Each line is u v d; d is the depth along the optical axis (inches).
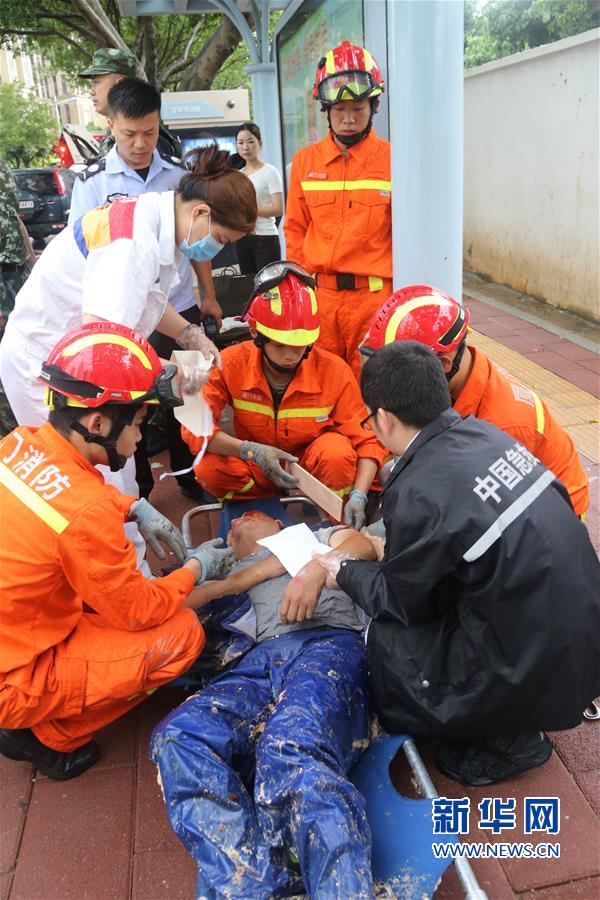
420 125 116.0
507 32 368.5
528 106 287.6
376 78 127.8
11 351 101.3
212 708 76.8
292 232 145.9
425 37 110.7
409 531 70.5
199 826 67.0
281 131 287.6
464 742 83.4
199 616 97.0
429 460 71.9
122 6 266.1
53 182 589.3
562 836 75.5
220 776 69.4
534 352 231.0
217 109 390.0
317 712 73.2
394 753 77.3
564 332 251.6
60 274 95.7
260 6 264.1
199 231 93.1
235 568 101.1
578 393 193.9
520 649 68.6
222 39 406.6
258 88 283.6
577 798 79.7
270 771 68.1
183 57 552.1
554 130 272.4
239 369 118.3
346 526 102.9
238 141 234.5
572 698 71.5
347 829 62.1
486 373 91.3
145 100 127.0
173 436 142.1
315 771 65.8
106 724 86.2
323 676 78.1
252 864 64.5
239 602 94.8
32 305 98.0
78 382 72.5
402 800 72.7
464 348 88.4
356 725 78.4
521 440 90.2
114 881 73.0
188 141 382.0
